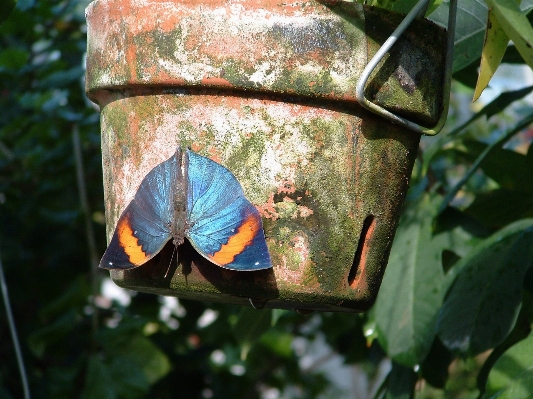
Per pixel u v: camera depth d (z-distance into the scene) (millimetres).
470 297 766
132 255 562
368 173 595
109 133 619
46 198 1261
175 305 1453
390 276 829
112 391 1042
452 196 817
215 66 577
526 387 688
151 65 585
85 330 1271
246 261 554
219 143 583
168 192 571
